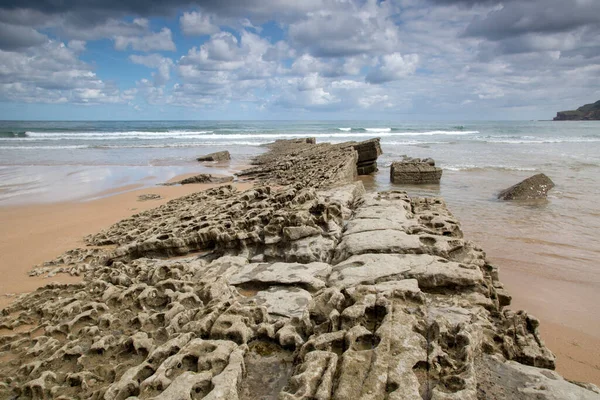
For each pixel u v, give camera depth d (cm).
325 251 736
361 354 386
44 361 502
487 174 2506
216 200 1379
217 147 4775
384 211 892
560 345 684
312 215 826
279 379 412
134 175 2575
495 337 475
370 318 458
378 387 342
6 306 762
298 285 637
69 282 866
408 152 4012
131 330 565
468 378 355
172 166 3069
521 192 1781
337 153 2586
